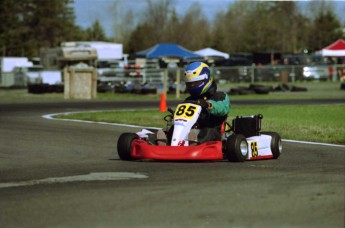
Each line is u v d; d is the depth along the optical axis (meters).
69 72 76.62
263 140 24.84
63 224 13.81
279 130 37.09
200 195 16.38
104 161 23.88
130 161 23.67
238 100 70.81
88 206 15.32
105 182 18.47
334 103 65.00
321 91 90.88
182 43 192.00
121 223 13.84
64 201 15.90
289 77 110.25
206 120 24.41
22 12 186.88
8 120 43.44
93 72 77.31
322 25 189.88
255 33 196.00
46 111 53.03
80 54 103.94
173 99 74.75
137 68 101.69
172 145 22.97
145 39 187.00
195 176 19.33
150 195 16.42
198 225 13.68
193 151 22.30
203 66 24.67
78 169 21.59
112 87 88.94
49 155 26.09
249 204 15.38
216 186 17.59
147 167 21.61
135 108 57.66
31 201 15.99
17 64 124.12
